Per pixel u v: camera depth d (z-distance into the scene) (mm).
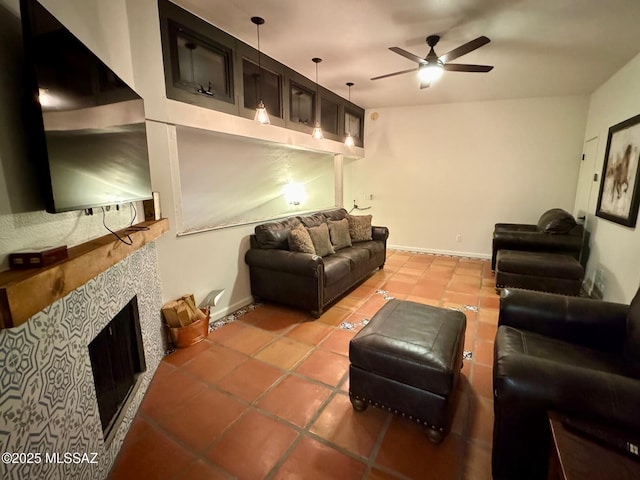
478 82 3924
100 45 1740
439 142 5234
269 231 3174
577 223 3957
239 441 1580
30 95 996
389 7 2305
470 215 5230
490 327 2785
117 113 1519
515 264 3434
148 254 2143
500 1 2201
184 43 2461
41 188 1117
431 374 1482
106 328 1561
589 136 4230
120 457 1488
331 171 5500
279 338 2594
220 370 2164
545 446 1148
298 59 3320
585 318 1693
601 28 2527
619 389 1054
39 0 1221
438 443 1545
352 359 1709
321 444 1562
